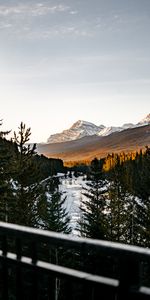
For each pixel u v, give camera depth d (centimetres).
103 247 240
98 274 264
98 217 3356
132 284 229
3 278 313
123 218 3319
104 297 245
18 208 2541
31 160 2597
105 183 3588
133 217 3403
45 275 286
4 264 309
